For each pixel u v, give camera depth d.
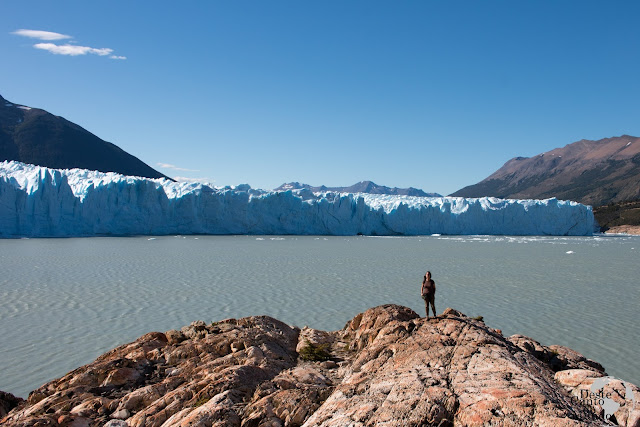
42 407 9.04
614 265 44.16
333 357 11.52
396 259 46.72
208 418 7.71
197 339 12.10
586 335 20.31
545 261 46.94
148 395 9.17
